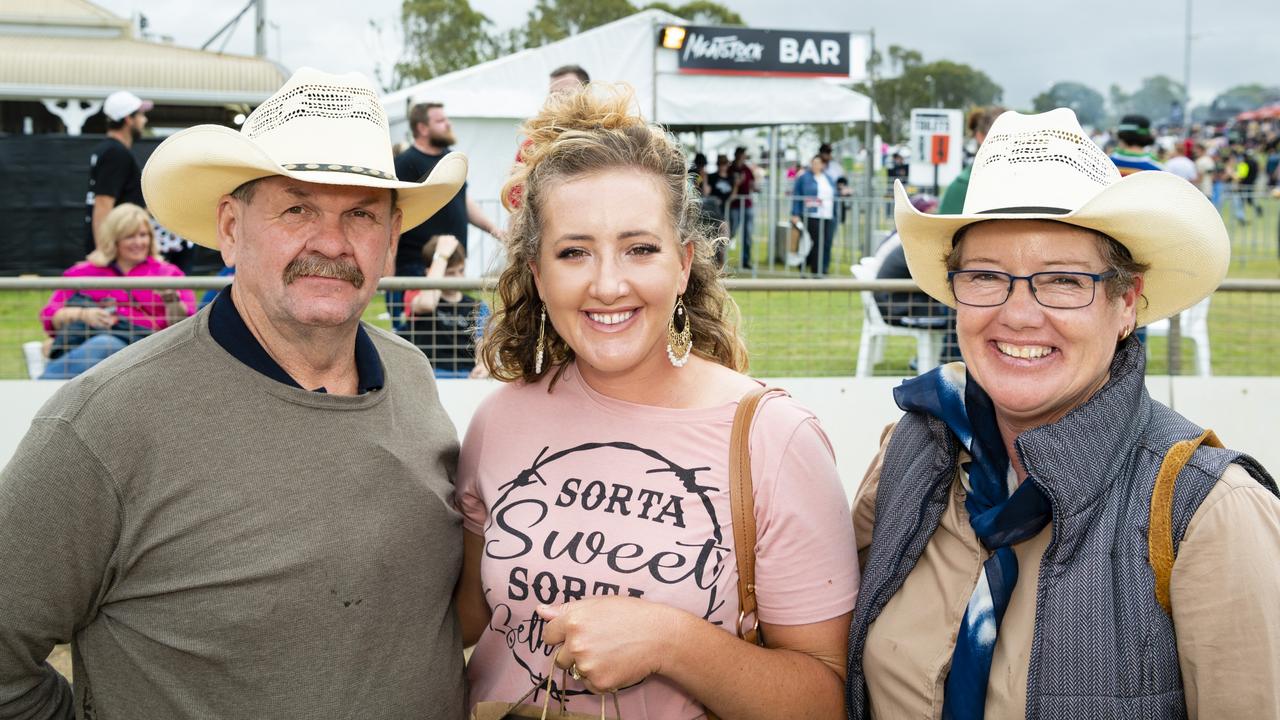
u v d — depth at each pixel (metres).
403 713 1.89
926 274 2.07
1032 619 1.70
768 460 1.90
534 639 1.94
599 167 1.89
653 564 1.88
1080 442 1.66
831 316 6.10
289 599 1.78
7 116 14.46
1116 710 1.58
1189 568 1.56
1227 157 32.66
